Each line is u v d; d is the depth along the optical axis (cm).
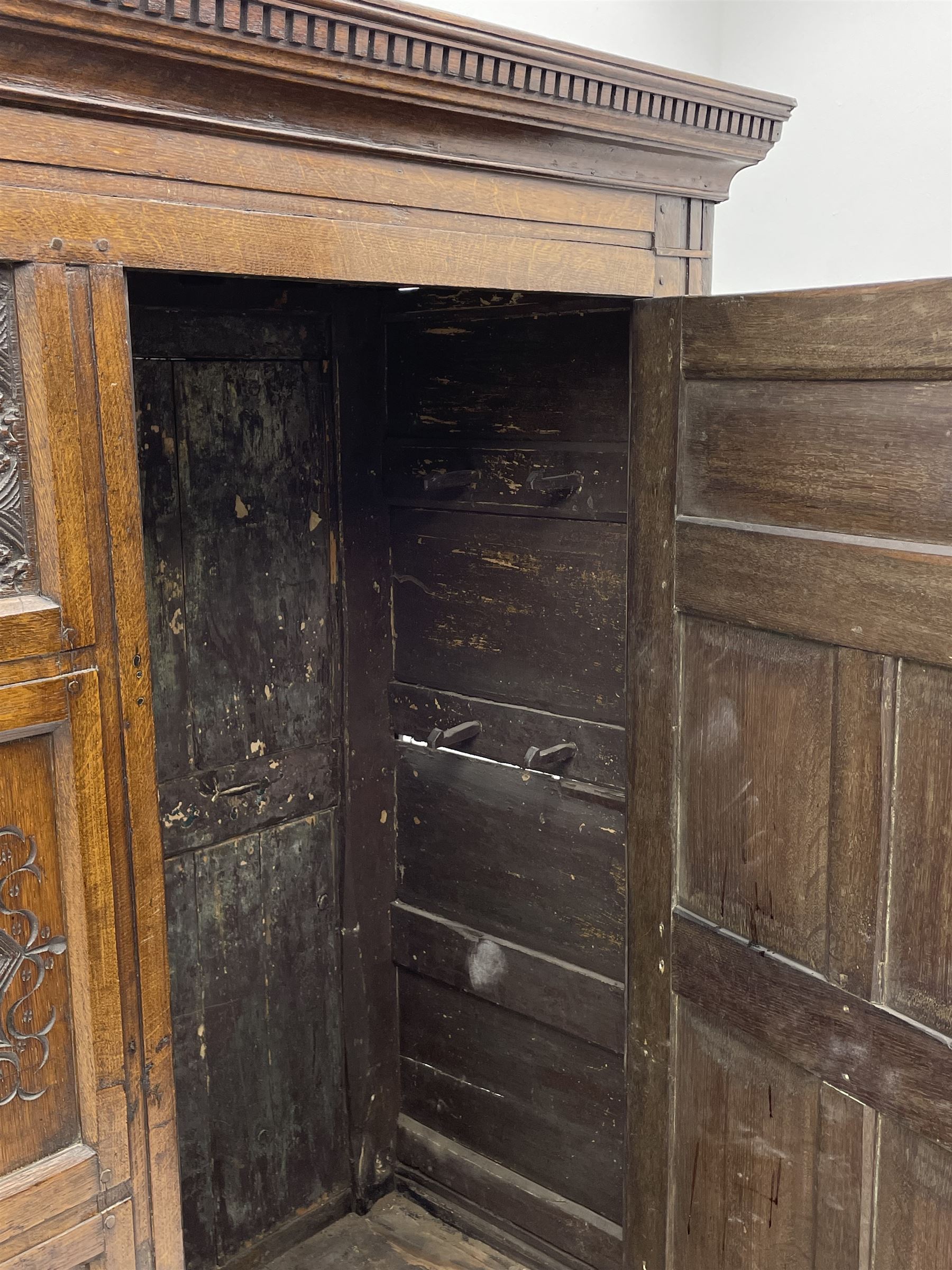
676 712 165
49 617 100
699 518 156
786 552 142
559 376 179
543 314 179
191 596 188
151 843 111
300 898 213
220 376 186
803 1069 151
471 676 204
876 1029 138
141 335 174
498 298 184
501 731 200
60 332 98
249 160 109
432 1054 227
